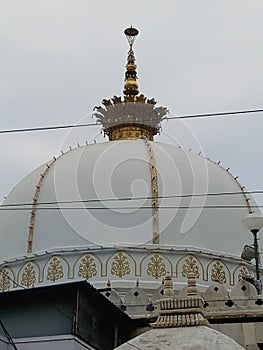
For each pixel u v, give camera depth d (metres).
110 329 19.39
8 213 26.67
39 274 24.47
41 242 25.11
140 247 24.22
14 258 25.19
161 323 15.74
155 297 21.56
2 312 18.22
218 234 25.45
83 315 17.97
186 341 15.07
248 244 25.81
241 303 20.44
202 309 16.22
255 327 20.06
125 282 23.67
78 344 17.48
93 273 23.98
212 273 24.55
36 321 17.86
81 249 24.38
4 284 25.02
